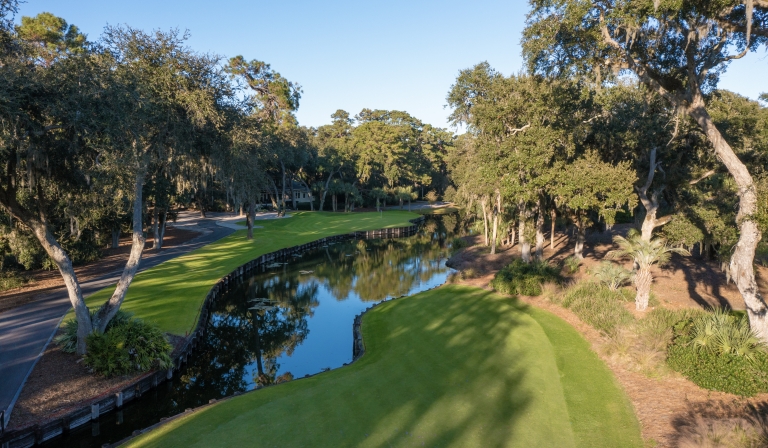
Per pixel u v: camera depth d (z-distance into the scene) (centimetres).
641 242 1669
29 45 1227
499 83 2216
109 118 1175
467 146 3269
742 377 984
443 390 1126
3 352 1388
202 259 3203
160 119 1477
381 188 8281
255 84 4072
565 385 1133
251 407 1071
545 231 4444
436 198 9450
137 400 1264
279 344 1867
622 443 858
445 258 3662
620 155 2180
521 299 2002
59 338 1422
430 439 888
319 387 1156
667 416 938
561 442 872
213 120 1617
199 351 1750
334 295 2622
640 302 1645
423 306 1977
